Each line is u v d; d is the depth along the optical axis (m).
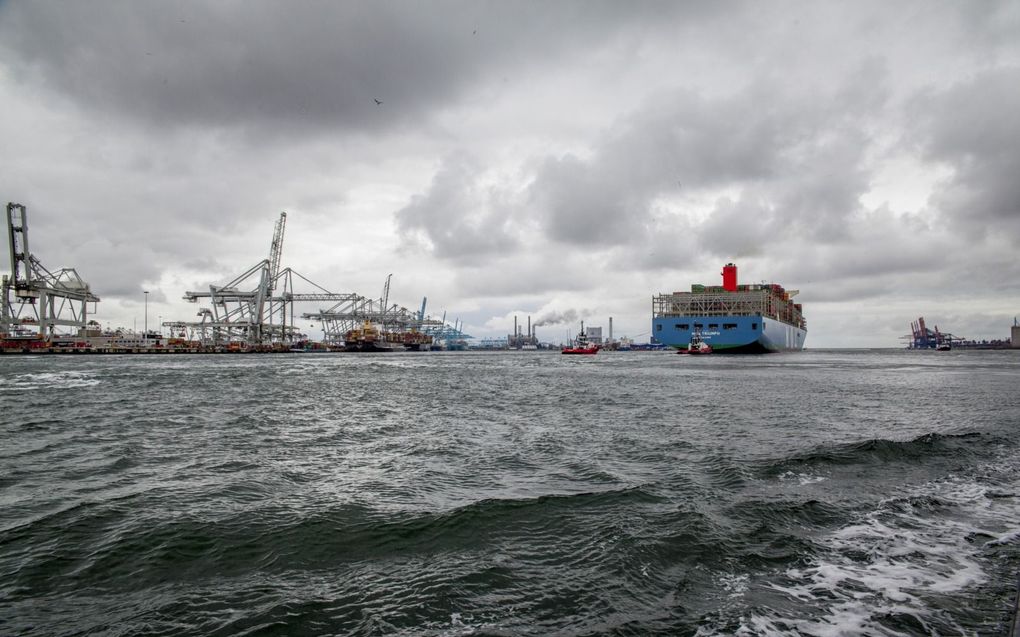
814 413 28.27
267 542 9.34
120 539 9.45
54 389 43.97
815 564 8.52
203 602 7.27
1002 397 36.88
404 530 9.95
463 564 8.45
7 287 148.88
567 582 7.85
